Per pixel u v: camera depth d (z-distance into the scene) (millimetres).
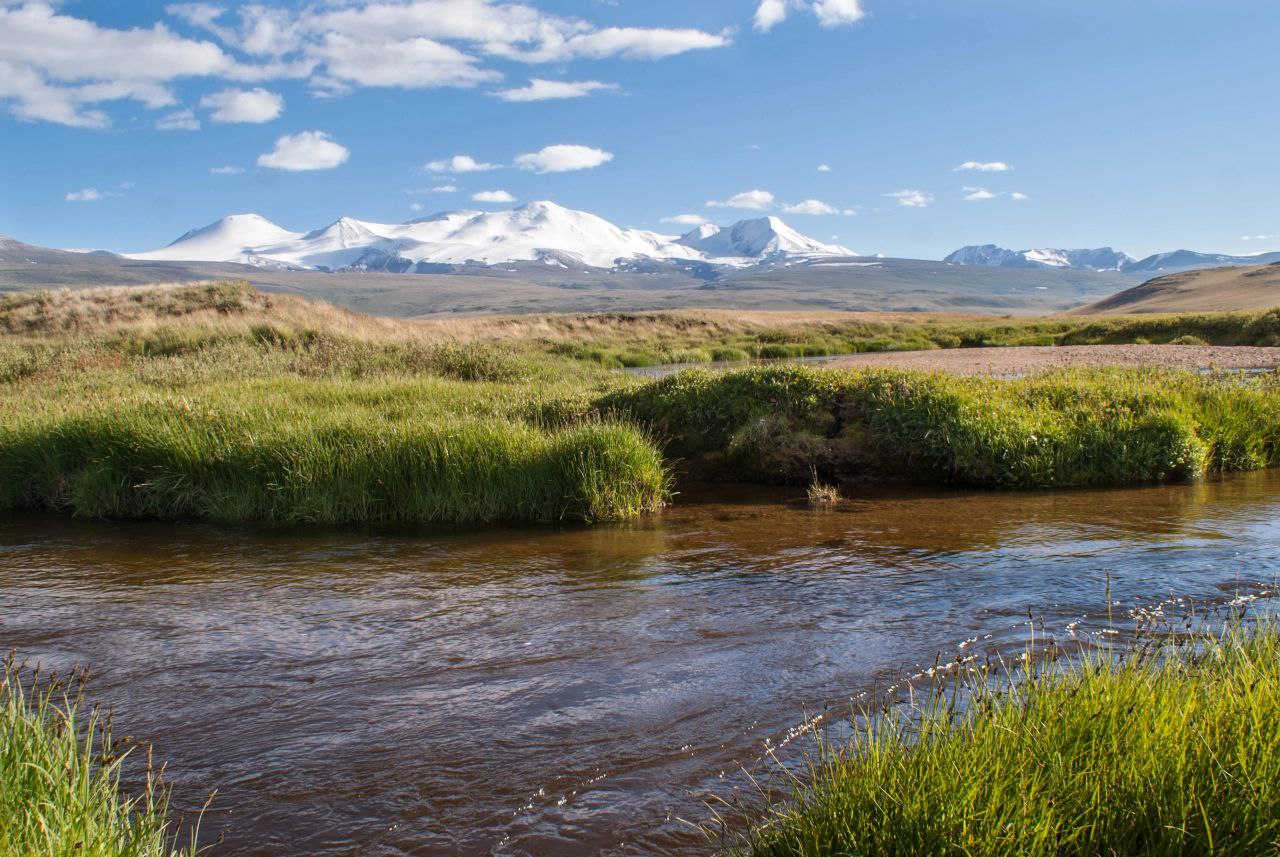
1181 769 2951
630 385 13867
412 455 9492
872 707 4227
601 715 4266
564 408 12719
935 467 10859
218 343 24469
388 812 3432
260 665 4984
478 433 9961
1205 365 22125
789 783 3549
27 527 9008
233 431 10320
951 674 4574
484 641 5324
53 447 10367
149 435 10125
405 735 4094
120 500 9688
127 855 2807
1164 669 3713
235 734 4125
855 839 2816
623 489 9242
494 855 3125
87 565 7324
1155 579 6254
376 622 5711
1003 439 10656
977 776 2887
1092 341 42812
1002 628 5309
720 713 4246
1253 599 5672
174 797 3557
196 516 9523
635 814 3375
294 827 3332
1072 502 9406
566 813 3398
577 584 6555
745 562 7109
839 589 6246
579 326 50781
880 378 12195
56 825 2779
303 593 6410
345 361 20812
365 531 8672
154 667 4969
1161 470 10727
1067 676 3768
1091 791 2910
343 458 9469
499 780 3666
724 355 43500
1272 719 3156
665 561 7215
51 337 26703
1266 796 2822
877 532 8125
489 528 8758
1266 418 12172
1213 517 8398
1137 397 12203
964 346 48000
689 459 11656
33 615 5914
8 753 3143
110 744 3977
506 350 25609
